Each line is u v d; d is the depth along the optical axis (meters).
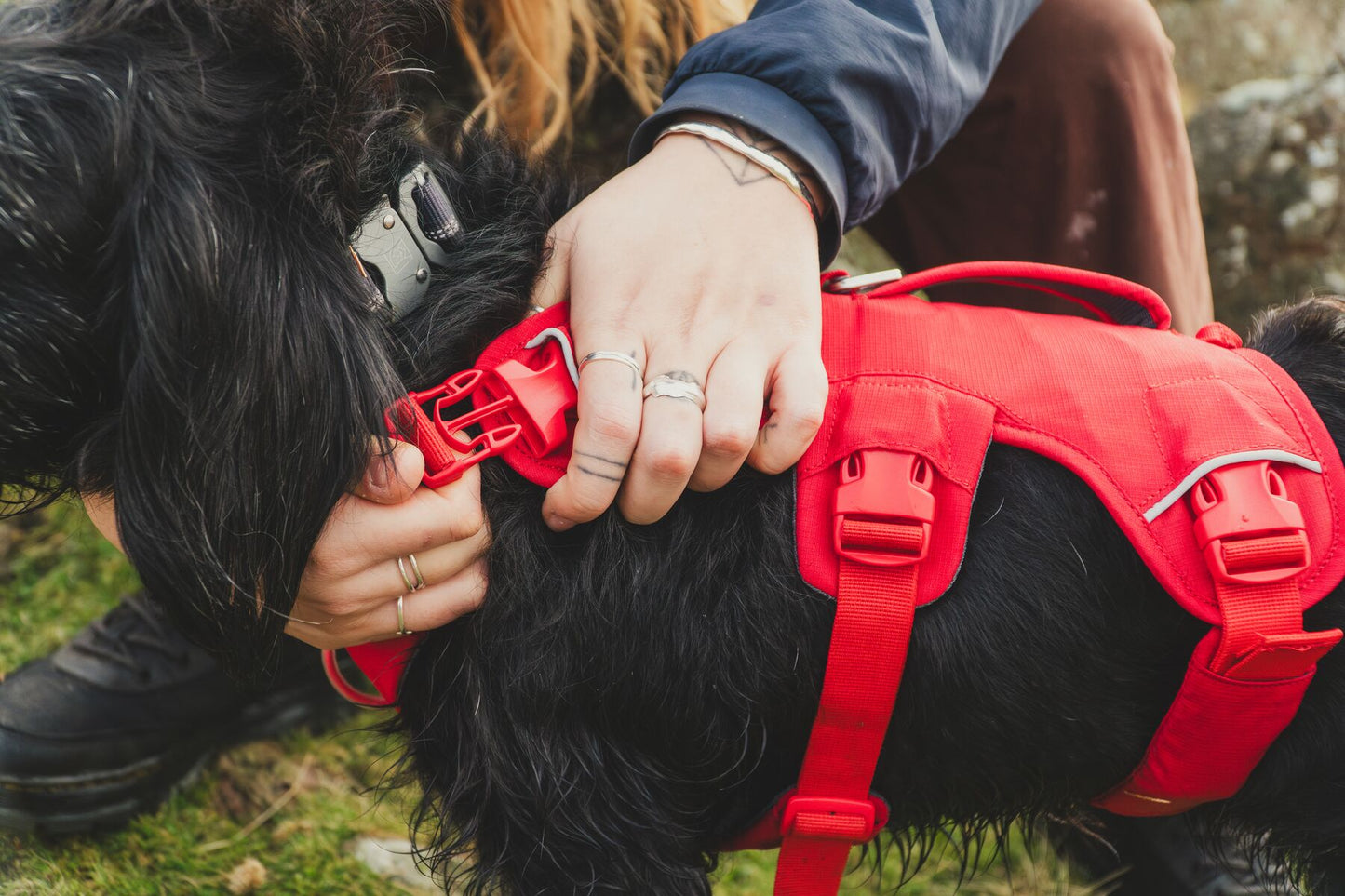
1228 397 0.87
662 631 0.88
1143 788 0.96
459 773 0.92
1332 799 0.95
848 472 0.85
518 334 0.89
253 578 0.82
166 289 0.73
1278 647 0.81
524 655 0.88
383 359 0.81
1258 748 0.90
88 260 0.75
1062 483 0.88
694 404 0.81
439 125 1.04
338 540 0.82
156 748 1.39
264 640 0.87
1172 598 0.88
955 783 0.97
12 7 0.81
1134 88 1.30
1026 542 0.88
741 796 0.99
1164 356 0.91
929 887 1.48
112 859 1.35
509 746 0.89
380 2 0.87
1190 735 0.89
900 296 1.02
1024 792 0.98
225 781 1.47
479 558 0.88
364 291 0.82
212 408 0.76
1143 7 1.33
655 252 0.88
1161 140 1.33
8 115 0.73
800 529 0.86
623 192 0.94
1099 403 0.88
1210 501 0.83
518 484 0.89
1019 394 0.88
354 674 1.55
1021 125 1.35
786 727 0.92
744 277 0.88
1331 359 0.99
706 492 0.89
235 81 0.77
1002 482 0.89
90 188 0.73
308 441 0.79
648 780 0.93
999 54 1.17
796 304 0.88
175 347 0.74
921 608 0.87
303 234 0.78
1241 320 2.20
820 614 0.87
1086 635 0.89
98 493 0.86
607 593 0.88
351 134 0.82
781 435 0.83
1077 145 1.33
